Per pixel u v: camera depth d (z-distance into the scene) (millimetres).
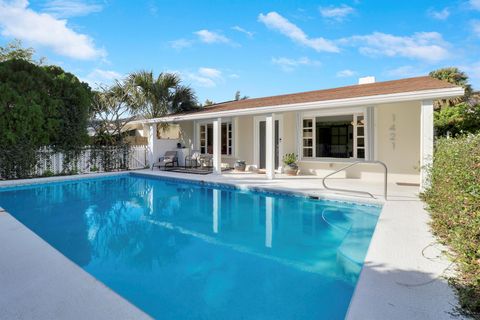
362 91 11352
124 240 5840
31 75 12312
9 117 11438
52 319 2668
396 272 3445
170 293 3775
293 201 8906
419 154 10445
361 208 7766
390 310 2656
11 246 4473
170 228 6621
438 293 2951
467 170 3541
